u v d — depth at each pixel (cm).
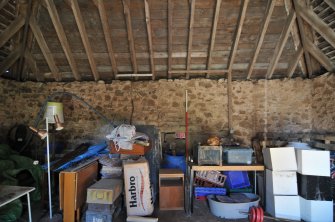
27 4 383
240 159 357
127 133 363
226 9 388
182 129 495
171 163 438
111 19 400
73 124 505
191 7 373
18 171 351
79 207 320
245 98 493
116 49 450
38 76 498
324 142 421
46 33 427
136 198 321
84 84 505
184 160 432
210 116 494
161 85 499
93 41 437
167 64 480
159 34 423
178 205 354
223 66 489
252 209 305
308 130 477
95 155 409
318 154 306
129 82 500
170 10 377
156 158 430
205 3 379
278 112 487
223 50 455
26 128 478
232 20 403
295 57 453
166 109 498
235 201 334
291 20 390
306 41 419
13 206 299
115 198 304
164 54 458
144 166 324
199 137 493
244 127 492
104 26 396
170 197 353
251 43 439
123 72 498
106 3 377
